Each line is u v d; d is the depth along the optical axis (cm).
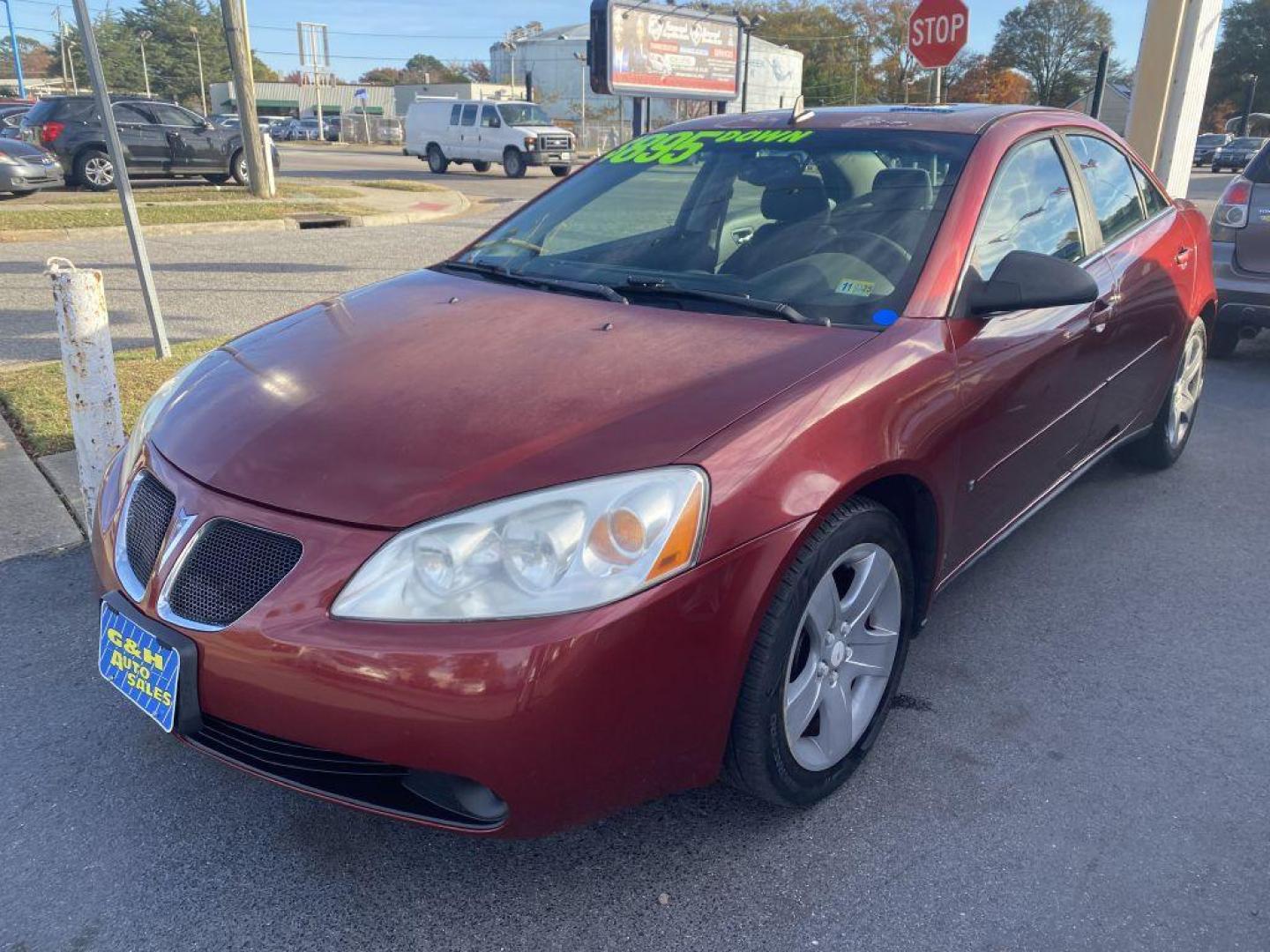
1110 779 270
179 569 217
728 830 249
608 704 196
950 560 291
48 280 922
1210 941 216
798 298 281
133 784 266
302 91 8775
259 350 284
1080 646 339
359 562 199
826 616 240
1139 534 429
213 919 221
